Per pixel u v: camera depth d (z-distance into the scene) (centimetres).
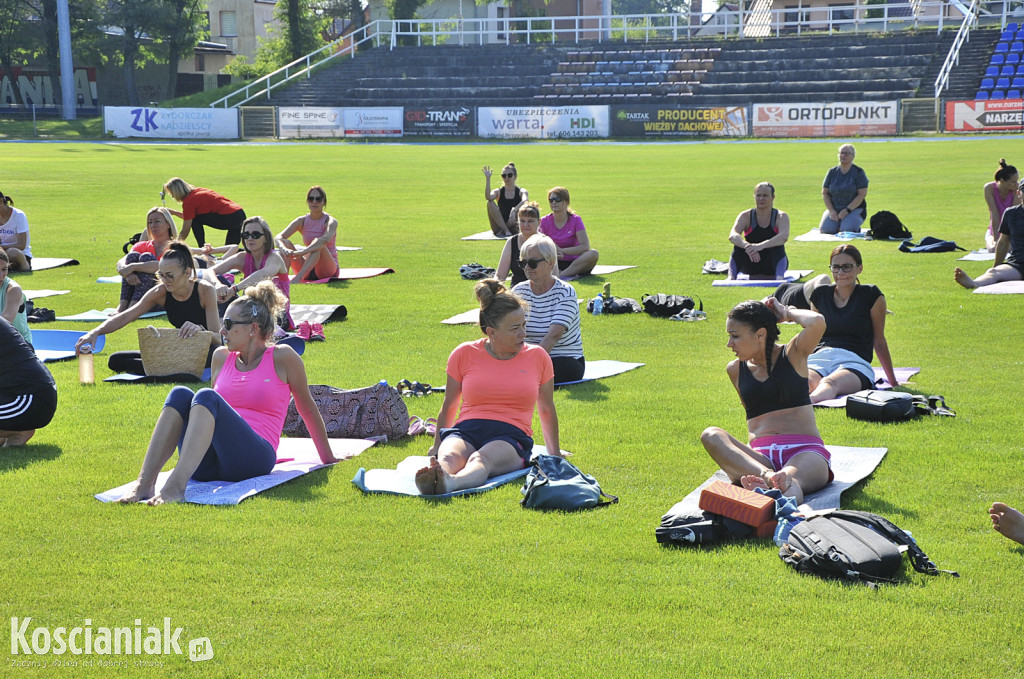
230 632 423
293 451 679
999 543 505
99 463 648
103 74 6888
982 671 386
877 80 4972
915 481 597
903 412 723
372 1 7262
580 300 1224
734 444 573
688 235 1831
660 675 386
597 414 757
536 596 455
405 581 471
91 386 854
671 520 519
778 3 6244
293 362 632
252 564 490
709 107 4672
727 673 387
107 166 3462
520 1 6769
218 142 4925
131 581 471
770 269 1330
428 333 1062
